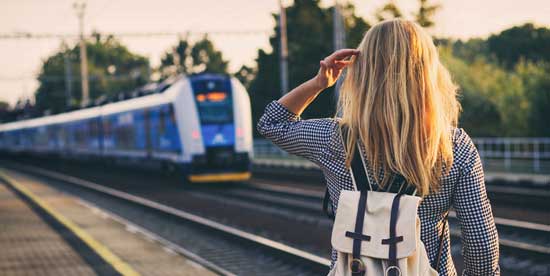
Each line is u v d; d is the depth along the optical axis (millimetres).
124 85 107500
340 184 1921
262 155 34969
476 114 32469
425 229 1844
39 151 47312
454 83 1996
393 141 1789
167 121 22078
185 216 12164
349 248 1801
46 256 8523
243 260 8867
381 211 1781
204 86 21141
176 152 21516
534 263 7746
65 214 13234
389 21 1922
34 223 11797
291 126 2041
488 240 1796
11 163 52875
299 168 26125
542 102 25672
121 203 16453
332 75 1996
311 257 7855
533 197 13289
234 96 21422
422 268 1784
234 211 14586
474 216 1802
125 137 26984
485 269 1831
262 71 46375
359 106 1859
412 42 1859
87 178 29094
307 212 13453
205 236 10836
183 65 112500
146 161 24609
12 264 8031
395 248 1753
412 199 1773
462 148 1816
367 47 1910
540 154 19953
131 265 7914
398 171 1815
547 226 9516
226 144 21047
